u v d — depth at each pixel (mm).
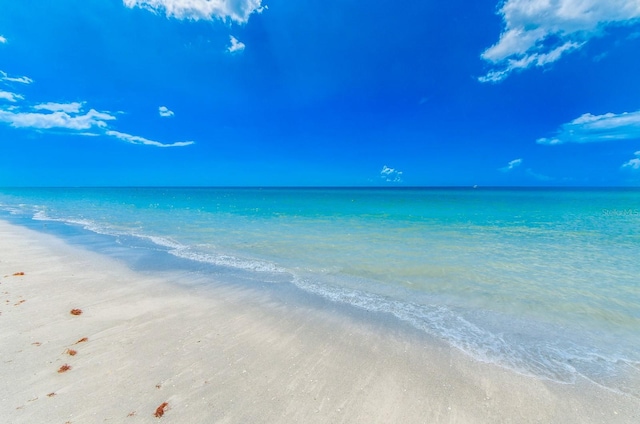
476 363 4684
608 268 9773
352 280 8586
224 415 3418
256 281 8430
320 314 6359
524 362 4742
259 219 23047
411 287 8070
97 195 70812
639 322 6133
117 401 3582
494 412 3635
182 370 4254
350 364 4562
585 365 4688
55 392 3699
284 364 4504
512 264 10211
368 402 3729
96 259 10461
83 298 6879
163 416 3365
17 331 5223
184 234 15836
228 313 6293
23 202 43312
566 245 13227
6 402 3508
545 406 3762
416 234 16109
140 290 7539
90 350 4688
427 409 3646
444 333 5629
